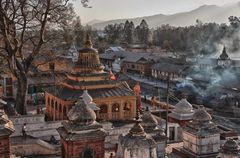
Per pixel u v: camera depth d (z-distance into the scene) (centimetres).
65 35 5950
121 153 2725
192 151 3941
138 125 2738
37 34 5631
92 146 2797
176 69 12494
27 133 4384
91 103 4734
